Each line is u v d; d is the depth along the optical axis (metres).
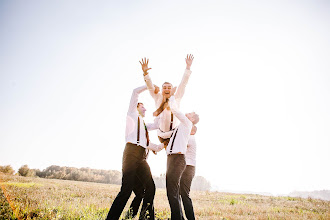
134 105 3.71
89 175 57.19
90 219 3.86
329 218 7.17
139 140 3.50
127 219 3.72
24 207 4.02
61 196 7.45
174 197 3.40
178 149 3.64
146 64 4.01
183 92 4.62
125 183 3.28
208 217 6.09
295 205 11.48
